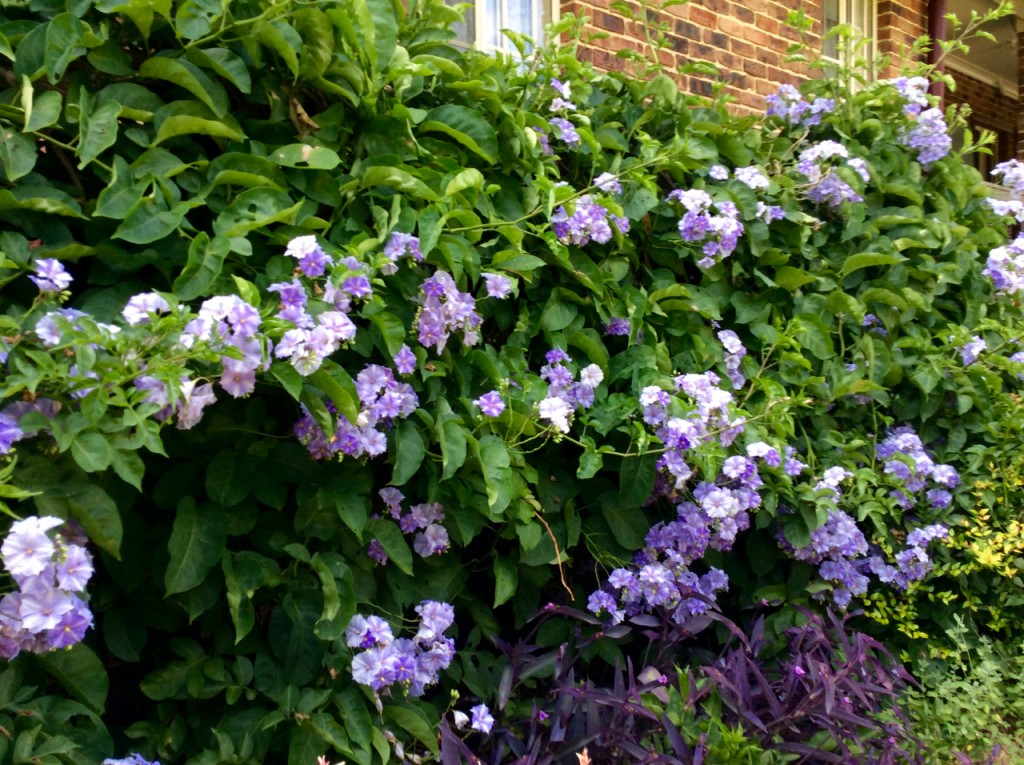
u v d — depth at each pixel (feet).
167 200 5.84
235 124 6.26
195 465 5.97
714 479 8.05
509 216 7.94
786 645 8.62
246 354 5.15
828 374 10.04
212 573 5.84
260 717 5.88
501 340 8.18
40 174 5.69
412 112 7.12
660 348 8.48
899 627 9.57
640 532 8.04
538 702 7.10
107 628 5.72
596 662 8.32
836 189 10.45
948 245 11.57
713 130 10.07
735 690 6.74
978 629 10.62
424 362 6.71
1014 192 12.76
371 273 6.12
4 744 4.66
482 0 12.69
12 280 5.42
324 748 5.86
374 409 6.09
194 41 5.97
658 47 10.85
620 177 8.87
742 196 9.63
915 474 9.74
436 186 7.14
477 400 7.19
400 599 6.82
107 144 5.54
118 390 4.74
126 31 6.06
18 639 4.53
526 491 7.04
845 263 10.39
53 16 5.79
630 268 9.37
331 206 6.89
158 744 5.75
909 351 10.99
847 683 7.22
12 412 4.69
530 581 7.77
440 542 6.92
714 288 9.62
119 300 5.69
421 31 8.12
